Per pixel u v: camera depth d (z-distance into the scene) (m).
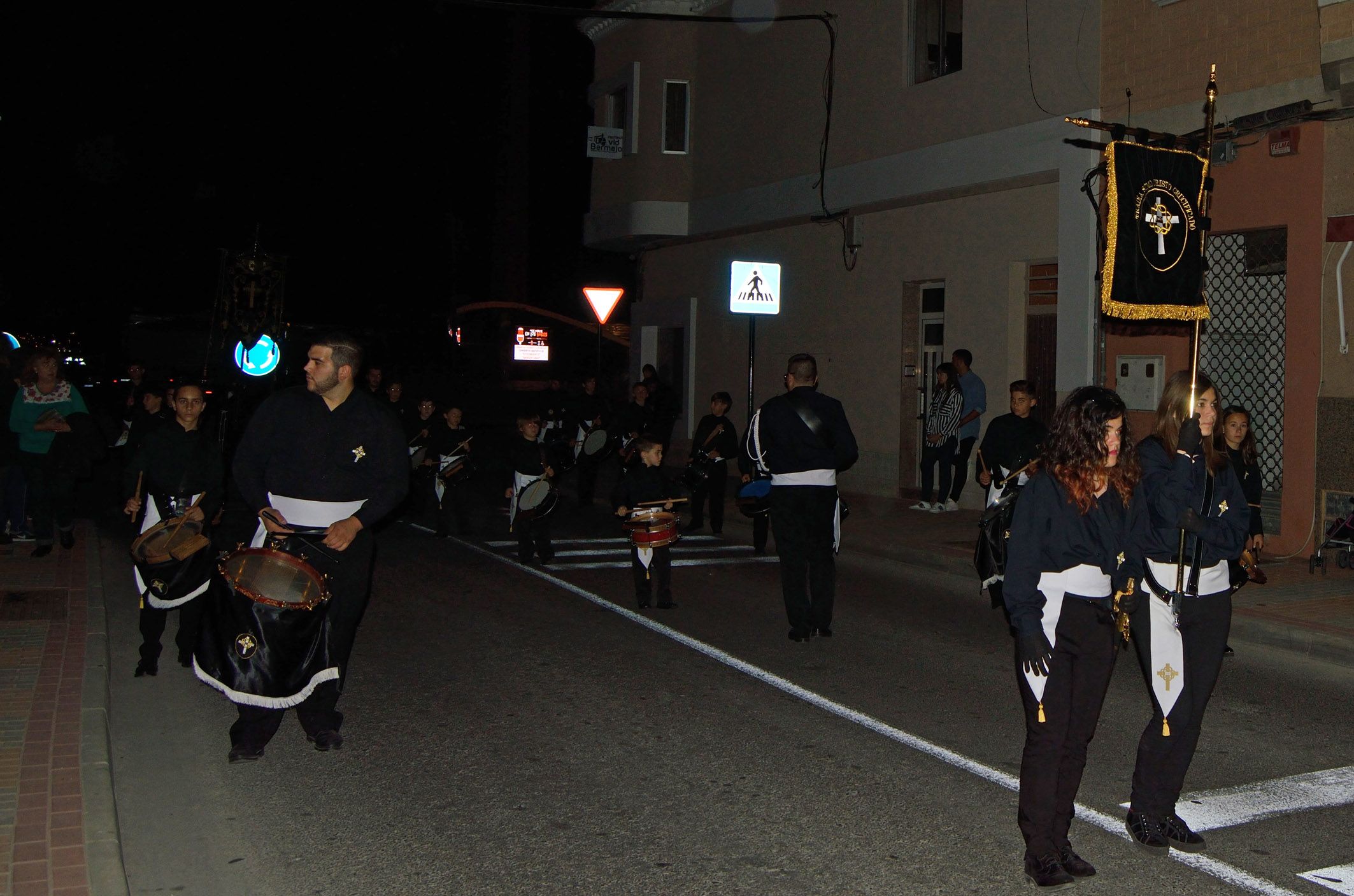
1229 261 12.95
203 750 6.59
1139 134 11.56
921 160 16.84
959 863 5.08
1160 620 5.10
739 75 21.38
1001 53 15.55
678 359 24.55
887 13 17.67
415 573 12.13
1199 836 5.23
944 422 15.85
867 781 6.10
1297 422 11.98
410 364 42.22
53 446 11.66
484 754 6.52
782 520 9.14
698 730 6.96
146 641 7.86
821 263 19.84
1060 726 4.73
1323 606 9.64
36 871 4.60
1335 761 6.46
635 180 23.23
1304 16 11.86
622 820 5.56
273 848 5.26
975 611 10.47
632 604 10.62
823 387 19.84
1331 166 11.66
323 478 6.10
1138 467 4.82
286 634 5.94
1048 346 15.71
